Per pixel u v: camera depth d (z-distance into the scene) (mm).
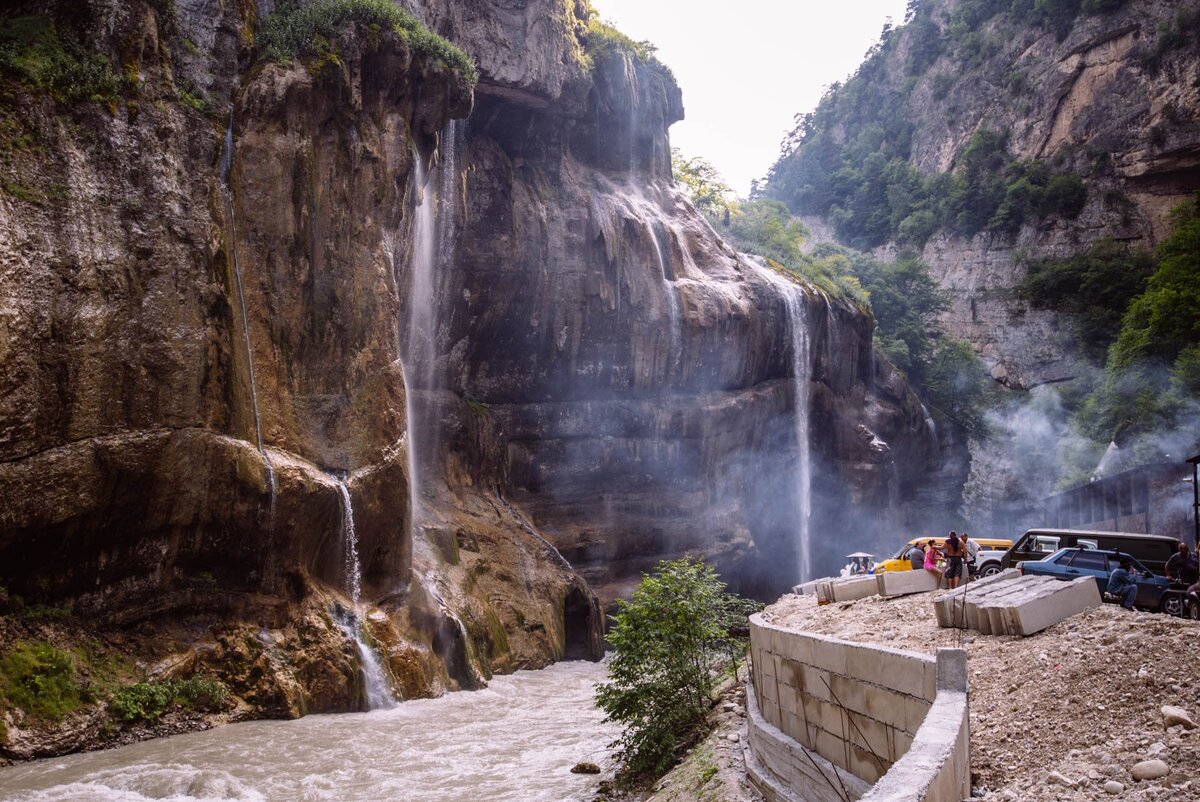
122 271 21297
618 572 43594
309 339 25906
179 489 21938
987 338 107250
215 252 23391
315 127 26328
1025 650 11023
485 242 40094
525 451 42312
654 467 45938
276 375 25109
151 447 21375
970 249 114062
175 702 20578
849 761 9570
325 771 17562
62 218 20312
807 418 54750
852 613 17000
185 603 22359
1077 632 10961
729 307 47969
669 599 17656
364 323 27156
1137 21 105500
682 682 17344
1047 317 102750
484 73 38500
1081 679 9320
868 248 130625
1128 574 17109
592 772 17328
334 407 26250
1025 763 8297
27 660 18812
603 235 43656
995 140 117750
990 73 124375
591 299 43594
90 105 21422
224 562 23141
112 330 20953
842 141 152000
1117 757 7750
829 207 141250
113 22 22391
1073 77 110938
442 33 37250
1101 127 106750
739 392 49844
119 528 21125
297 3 27406
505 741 20344
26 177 19875
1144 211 102812
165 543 21984
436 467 36844
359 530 26188
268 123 25312
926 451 70188
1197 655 8906
